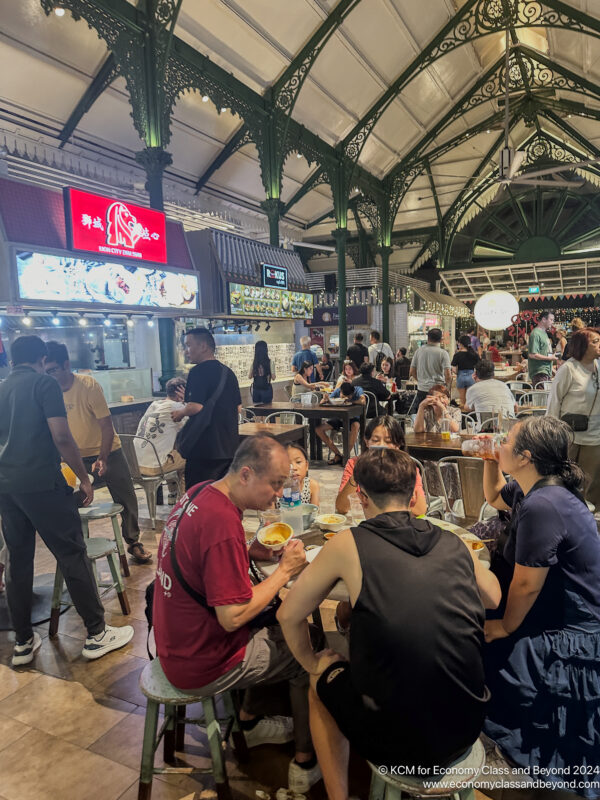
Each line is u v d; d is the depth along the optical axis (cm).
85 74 770
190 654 167
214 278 749
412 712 130
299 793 183
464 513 320
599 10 862
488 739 192
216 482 178
